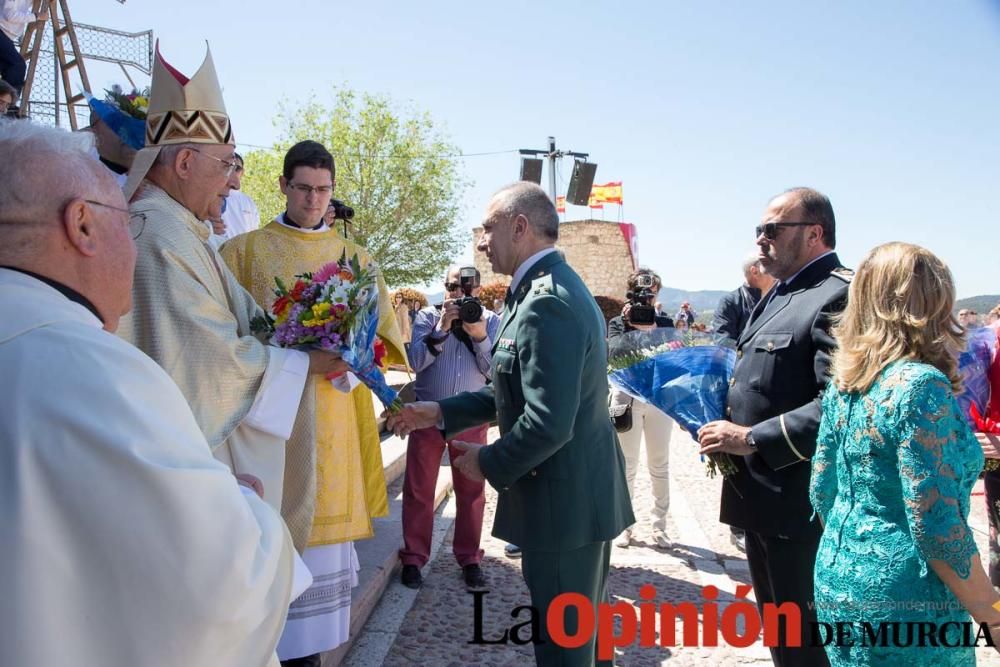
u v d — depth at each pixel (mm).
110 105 2980
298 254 3145
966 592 1847
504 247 2537
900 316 1998
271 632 1280
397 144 24531
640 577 4617
